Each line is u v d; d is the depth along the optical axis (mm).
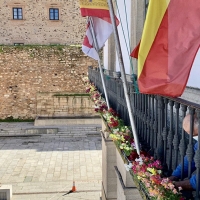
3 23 32219
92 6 6820
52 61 28281
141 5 7102
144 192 3506
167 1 3129
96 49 7719
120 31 9680
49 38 32969
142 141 4801
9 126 26156
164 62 3145
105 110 7625
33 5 32375
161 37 3164
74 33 33312
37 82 28328
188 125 3152
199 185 2965
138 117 5184
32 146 21781
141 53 3258
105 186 10555
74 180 15531
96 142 22828
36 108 27984
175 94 3053
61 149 21016
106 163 10133
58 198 13641
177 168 3432
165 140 3803
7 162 18203
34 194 13992
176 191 2980
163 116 3918
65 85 28609
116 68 11156
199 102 4402
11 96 28219
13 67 27969
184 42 3051
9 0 31969
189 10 3031
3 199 12961
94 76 15125
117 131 5129
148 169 3379
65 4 32781
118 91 7047
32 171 16750
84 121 26656
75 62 28484
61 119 26625
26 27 32531
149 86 3166
